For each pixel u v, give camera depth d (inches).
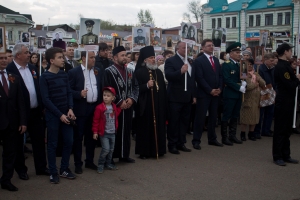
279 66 253.6
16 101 208.5
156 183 220.4
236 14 1721.2
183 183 220.7
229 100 317.7
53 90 215.2
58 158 279.0
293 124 260.8
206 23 1843.0
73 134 237.6
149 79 268.4
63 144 225.9
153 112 269.4
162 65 378.6
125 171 243.9
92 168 248.4
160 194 202.7
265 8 1620.3
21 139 223.8
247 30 1701.5
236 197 199.8
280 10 1578.5
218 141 336.8
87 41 403.9
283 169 250.7
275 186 217.8
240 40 1718.8
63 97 217.9
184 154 288.7
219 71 312.0
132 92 258.7
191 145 321.1
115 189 210.1
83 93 227.6
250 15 1686.8
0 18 1654.8
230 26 1752.0
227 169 249.1
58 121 217.9
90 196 199.3
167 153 291.9
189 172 242.1
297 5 1508.4
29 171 244.8
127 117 256.4
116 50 253.4
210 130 318.0
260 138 351.3
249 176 235.0
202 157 279.7
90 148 248.4
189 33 366.0
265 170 247.9
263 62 356.5
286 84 251.1
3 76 204.5
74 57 394.0
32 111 227.6
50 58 215.6
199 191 207.8
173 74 282.8
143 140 271.0
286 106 255.4
